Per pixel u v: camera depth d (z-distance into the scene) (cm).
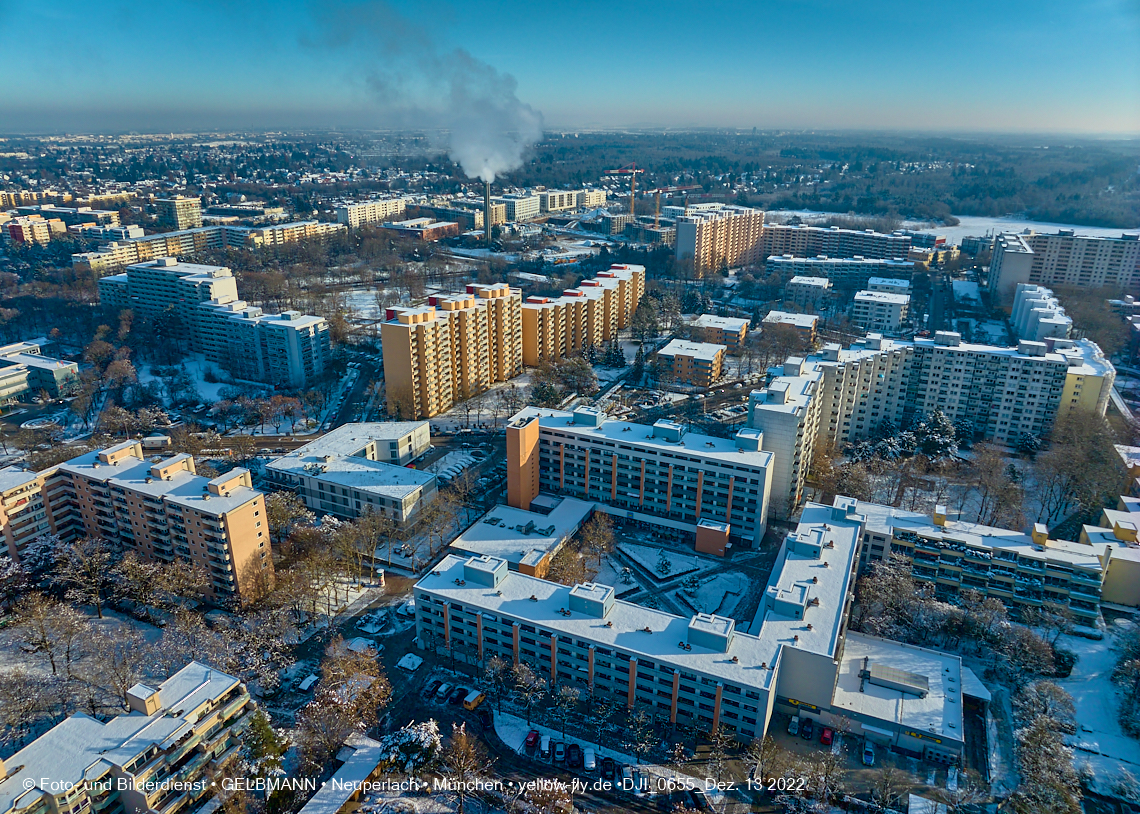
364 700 18550
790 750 18538
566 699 19062
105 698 19525
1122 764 17875
